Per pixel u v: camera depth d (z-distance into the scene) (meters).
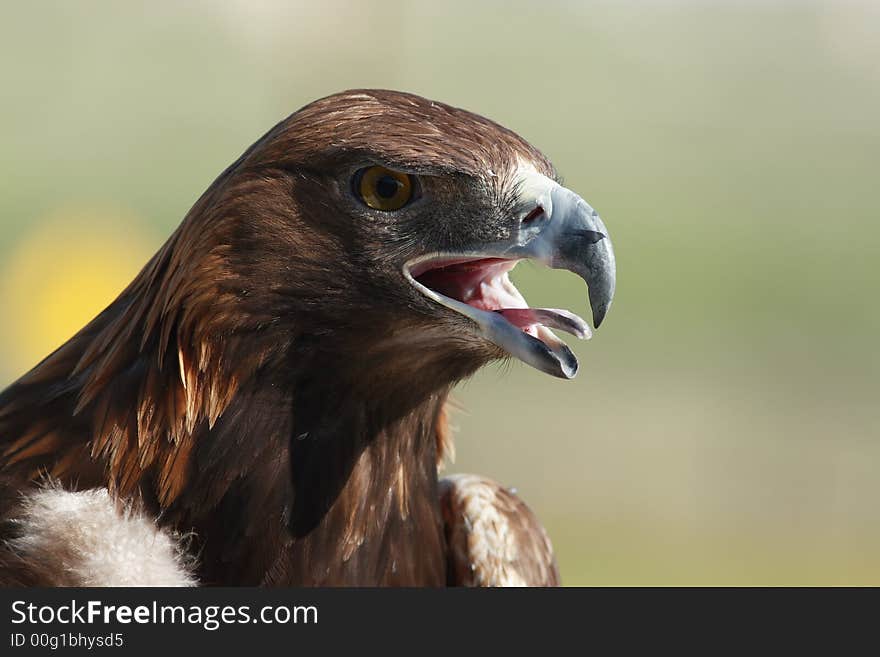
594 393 21.33
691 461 18.48
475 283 5.46
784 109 40.75
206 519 5.32
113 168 28.98
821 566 16.12
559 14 46.62
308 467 5.44
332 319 5.31
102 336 5.50
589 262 5.27
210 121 31.94
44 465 5.31
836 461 19.00
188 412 5.23
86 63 35.69
